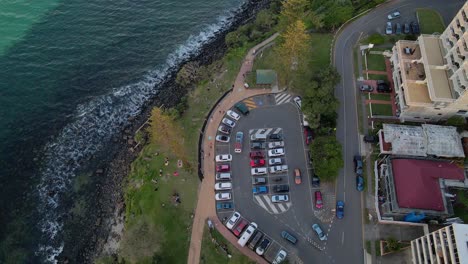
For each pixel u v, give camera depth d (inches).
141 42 5920.3
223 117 4825.3
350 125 4638.3
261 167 4431.6
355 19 5506.9
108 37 5930.1
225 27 6107.3
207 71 5324.8
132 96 5403.5
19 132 5123.0
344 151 4485.7
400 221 3978.8
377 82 4889.3
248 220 4163.4
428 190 3853.3
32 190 4719.5
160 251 4040.4
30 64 5615.2
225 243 4045.3
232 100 4963.1
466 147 4271.7
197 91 5132.9
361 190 4237.2
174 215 4212.6
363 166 4375.0
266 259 3946.9
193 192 4335.6
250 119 4798.2
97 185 4692.4
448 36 4360.2
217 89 5098.4
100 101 5369.1
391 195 3932.1
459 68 4023.1
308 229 4084.6
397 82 4709.6
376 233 4003.4
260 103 4918.8
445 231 3134.8
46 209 4589.1
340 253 3941.9
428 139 4163.4
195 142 4662.9
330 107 4453.7
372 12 5565.9
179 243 4077.3
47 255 4315.9
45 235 4431.6
